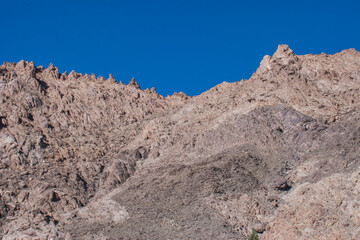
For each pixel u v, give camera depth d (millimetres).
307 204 81188
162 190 93000
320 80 118625
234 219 83875
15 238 85625
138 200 91750
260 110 109875
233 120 110312
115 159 107750
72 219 89625
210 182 91625
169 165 102750
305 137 100938
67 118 121500
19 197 94250
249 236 79188
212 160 99625
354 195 79562
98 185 101688
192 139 108750
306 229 76375
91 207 92125
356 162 86688
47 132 115375
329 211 78125
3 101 119188
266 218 83750
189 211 86188
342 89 114688
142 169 104812
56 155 108312
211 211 85438
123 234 82688
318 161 92938
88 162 107875
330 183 84188
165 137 113250
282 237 76938
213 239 79250
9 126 113250
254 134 104375
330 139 98562
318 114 107312
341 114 107125
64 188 98000
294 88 115375
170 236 81000
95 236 83188
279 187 89312
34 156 106438
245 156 99125
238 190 90125
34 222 88562
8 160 104250
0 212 90875
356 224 74562
